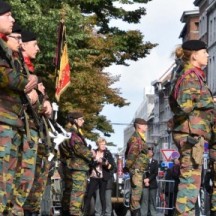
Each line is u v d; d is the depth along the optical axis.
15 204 9.80
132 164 18.61
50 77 25.98
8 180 9.10
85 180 16.42
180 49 10.98
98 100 40.53
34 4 22.33
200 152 9.64
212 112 9.96
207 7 90.56
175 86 9.94
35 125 10.05
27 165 9.88
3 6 8.99
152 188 21.83
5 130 8.82
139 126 18.55
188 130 9.77
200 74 9.93
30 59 10.95
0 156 8.73
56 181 19.94
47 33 22.42
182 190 9.66
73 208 16.33
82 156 16.20
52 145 12.40
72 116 16.33
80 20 23.59
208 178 13.45
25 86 8.94
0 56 8.73
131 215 18.91
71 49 24.73
